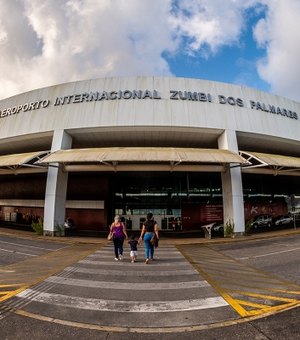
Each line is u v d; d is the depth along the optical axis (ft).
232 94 65.82
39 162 53.16
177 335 11.62
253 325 12.51
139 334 11.75
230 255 35.01
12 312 14.29
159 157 50.98
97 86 64.18
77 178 89.56
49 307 15.07
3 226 88.89
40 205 94.17
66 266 26.73
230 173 59.31
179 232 81.00
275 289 18.57
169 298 16.74
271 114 68.54
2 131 70.64
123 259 31.09
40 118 65.62
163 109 61.52
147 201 88.63
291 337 11.19
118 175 88.07
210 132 63.67
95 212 86.12
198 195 89.51
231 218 58.39
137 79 63.72
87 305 15.47
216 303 15.71
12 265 27.55
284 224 95.40
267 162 54.60
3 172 68.49
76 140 69.62
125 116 61.05
